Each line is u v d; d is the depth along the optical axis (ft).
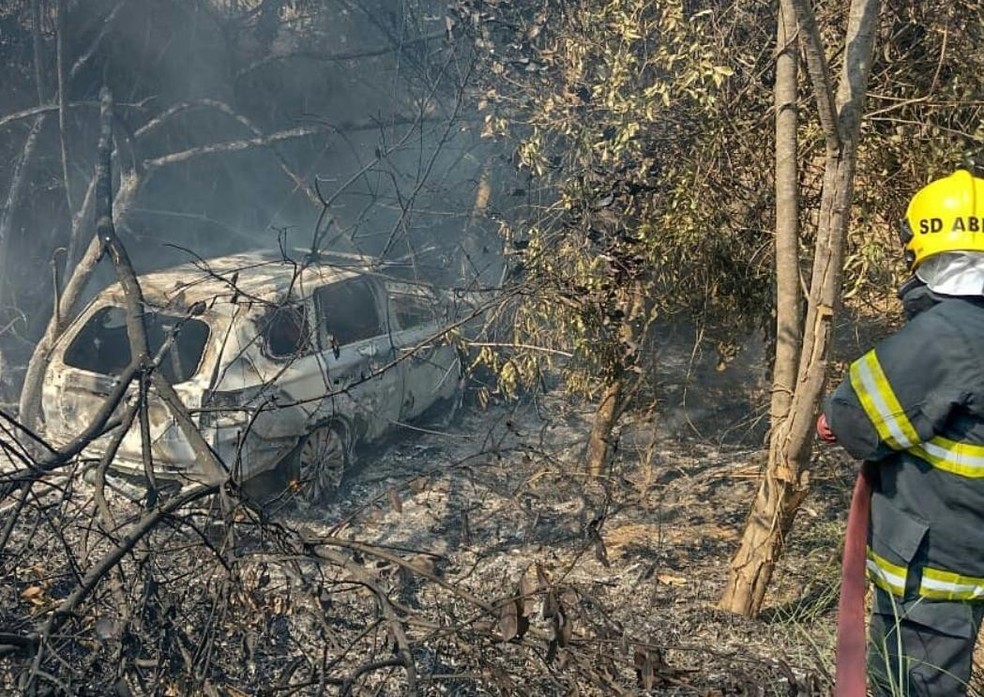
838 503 22.30
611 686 12.25
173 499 14.67
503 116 21.65
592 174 20.36
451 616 13.23
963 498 9.80
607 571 19.40
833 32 18.99
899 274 19.49
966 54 19.03
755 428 25.73
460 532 21.16
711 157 19.53
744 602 17.37
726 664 14.33
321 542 13.99
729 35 19.70
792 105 15.75
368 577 13.39
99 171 22.93
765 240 20.88
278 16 31.94
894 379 9.71
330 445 22.90
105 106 24.72
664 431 26.18
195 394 20.39
